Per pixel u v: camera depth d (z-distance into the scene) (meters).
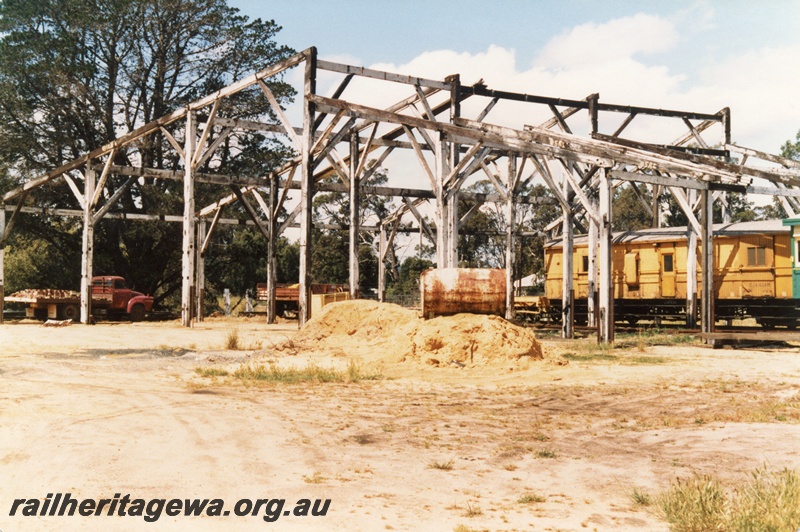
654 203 35.19
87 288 34.28
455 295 19.02
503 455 8.52
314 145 26.58
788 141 58.97
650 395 13.38
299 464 7.92
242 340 23.84
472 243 71.62
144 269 50.97
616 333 29.50
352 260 28.86
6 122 44.62
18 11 44.88
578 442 9.29
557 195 29.34
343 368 17.17
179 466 7.64
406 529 5.78
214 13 49.47
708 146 37.31
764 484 6.89
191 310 31.56
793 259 25.66
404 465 7.96
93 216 34.59
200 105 30.73
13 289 49.22
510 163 29.97
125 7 46.06
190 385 14.17
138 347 21.84
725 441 9.15
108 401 11.76
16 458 7.94
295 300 46.62
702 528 5.83
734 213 69.56
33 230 45.97
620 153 25.14
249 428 9.78
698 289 28.80
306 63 26.36
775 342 24.16
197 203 47.88
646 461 8.23
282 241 76.31
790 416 10.88
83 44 47.28
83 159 34.62
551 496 6.82
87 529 5.73
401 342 18.72
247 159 50.94
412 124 27.52
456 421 10.73
